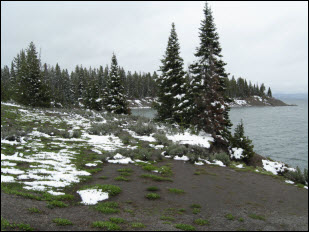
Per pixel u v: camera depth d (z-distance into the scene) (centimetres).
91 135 1997
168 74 2781
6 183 740
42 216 548
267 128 4338
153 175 1048
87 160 1231
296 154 2567
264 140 3297
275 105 13825
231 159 1808
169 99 2772
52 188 770
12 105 3123
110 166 1178
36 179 836
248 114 7275
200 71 2472
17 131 1561
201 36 2458
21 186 738
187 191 887
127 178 989
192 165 1360
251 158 1833
